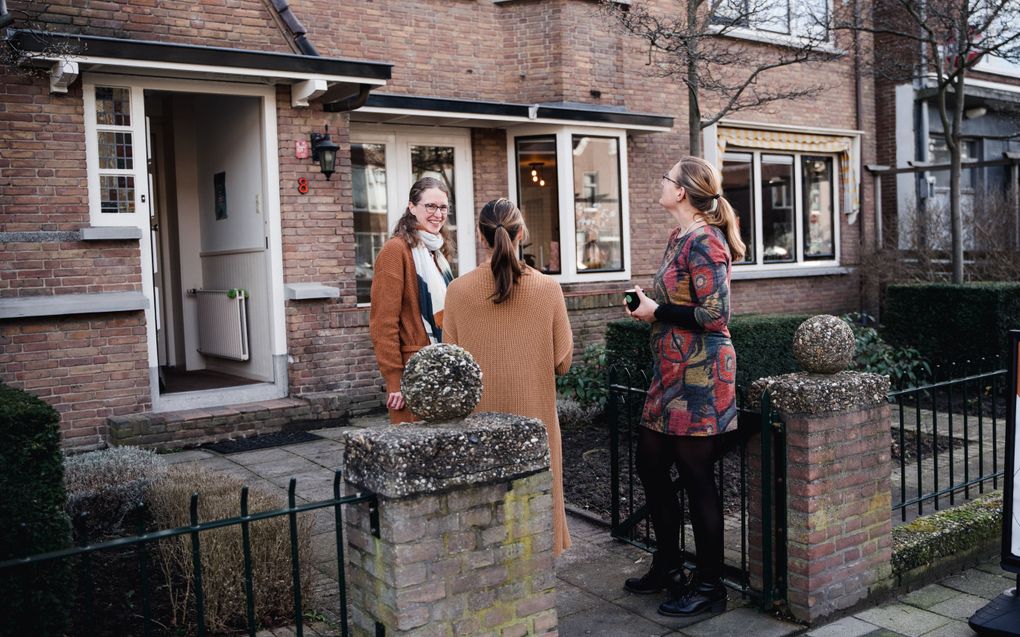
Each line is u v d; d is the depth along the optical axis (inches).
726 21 311.3
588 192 385.1
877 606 139.0
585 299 369.4
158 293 366.0
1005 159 437.7
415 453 90.4
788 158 490.3
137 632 123.2
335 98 297.0
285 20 289.0
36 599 103.9
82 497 157.3
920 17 370.0
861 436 134.6
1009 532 133.2
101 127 261.6
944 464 227.5
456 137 371.6
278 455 244.2
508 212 125.6
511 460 97.1
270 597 130.3
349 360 306.2
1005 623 124.4
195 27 275.9
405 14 350.6
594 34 381.1
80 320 252.2
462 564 94.5
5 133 244.2
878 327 467.5
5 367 241.3
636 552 164.6
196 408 277.3
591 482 209.0
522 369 124.0
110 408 257.8
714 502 132.6
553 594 102.0
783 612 133.8
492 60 374.9
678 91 423.5
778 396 130.9
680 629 129.9
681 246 129.3
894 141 520.7
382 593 93.4
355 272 322.7
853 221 514.0
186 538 129.3
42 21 238.1
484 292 125.2
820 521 129.7
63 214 253.8
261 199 299.4
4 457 102.6
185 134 358.9
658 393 133.6
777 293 480.7
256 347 312.7
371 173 354.9
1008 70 563.8
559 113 362.0
